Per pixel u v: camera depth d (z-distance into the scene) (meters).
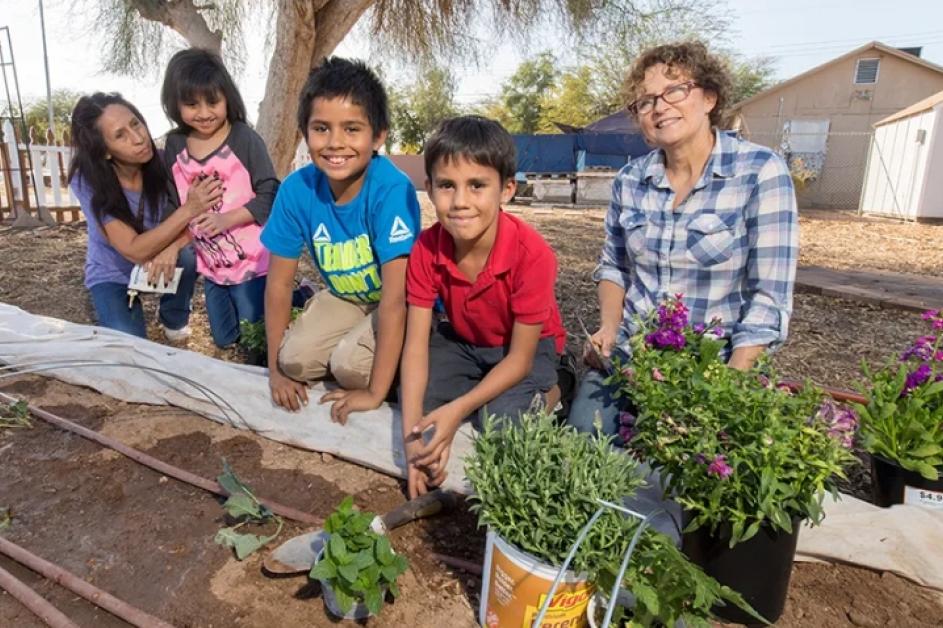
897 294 5.93
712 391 1.74
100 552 2.02
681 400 1.81
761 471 1.65
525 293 2.19
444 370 2.55
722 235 2.31
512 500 1.59
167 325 3.94
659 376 1.85
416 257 2.32
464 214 2.00
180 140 3.50
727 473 1.63
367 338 2.64
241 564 1.95
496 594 1.62
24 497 2.31
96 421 2.89
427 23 10.74
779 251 2.22
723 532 1.72
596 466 1.64
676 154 2.34
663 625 1.62
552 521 1.53
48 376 3.31
